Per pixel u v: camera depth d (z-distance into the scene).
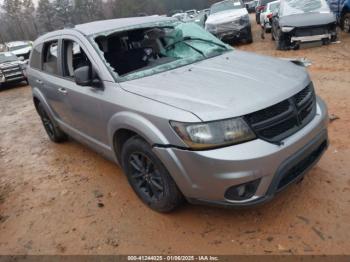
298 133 2.89
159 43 4.31
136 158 3.40
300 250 2.78
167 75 3.47
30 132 7.10
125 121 3.19
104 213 3.63
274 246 2.85
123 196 3.89
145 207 3.60
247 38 13.68
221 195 2.75
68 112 4.43
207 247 2.96
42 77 4.95
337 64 8.27
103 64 3.61
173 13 7.50
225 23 13.41
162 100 2.97
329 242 2.81
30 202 4.13
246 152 2.63
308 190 3.45
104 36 3.93
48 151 5.69
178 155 2.80
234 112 2.68
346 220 3.00
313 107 3.23
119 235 3.27
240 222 3.17
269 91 2.91
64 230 3.48
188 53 4.07
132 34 4.26
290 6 11.66
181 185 2.93
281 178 2.78
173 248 3.01
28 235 3.51
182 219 3.32
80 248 3.19
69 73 4.32
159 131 2.89
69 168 4.86
